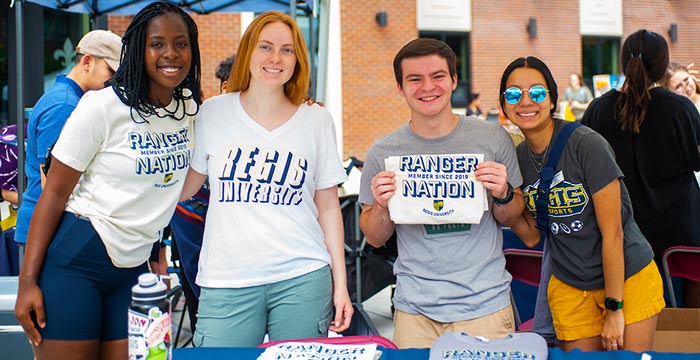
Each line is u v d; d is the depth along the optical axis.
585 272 2.61
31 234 2.04
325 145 2.55
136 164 2.09
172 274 4.50
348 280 4.68
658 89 3.42
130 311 1.60
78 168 2.04
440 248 2.54
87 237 2.06
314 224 2.53
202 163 2.46
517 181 2.56
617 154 3.48
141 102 2.08
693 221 3.56
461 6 16.03
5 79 11.18
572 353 1.91
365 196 2.70
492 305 2.51
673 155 3.38
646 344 2.64
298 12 6.45
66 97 3.16
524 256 3.37
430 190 2.49
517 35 16.83
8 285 3.05
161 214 2.21
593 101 3.67
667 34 18.84
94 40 3.29
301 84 2.47
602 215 2.49
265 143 2.43
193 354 1.95
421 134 2.55
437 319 2.53
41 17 11.30
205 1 6.34
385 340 2.10
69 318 2.05
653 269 2.65
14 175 4.03
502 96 2.59
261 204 2.42
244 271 2.42
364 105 14.56
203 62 12.12
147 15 2.07
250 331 2.45
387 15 14.77
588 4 17.70
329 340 2.12
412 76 2.46
